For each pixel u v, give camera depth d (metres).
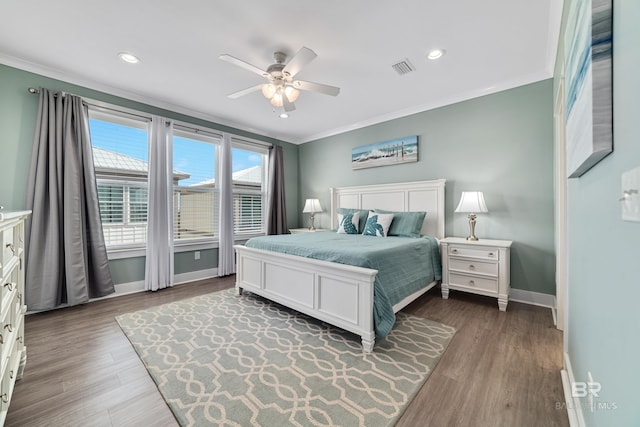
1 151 2.51
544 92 2.79
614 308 0.78
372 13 1.93
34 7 1.87
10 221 1.28
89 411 1.37
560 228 2.24
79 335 2.18
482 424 1.27
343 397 1.46
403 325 2.36
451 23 2.04
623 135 0.68
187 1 1.82
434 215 3.51
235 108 3.74
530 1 1.81
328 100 3.47
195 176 3.98
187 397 1.47
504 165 3.04
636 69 0.59
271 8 1.89
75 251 2.77
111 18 1.99
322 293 2.25
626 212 0.66
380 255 2.18
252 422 1.29
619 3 0.69
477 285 2.82
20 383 1.58
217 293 3.28
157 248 3.42
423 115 3.68
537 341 2.05
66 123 2.76
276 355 1.88
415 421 1.29
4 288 1.24
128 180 3.31
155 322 2.42
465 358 1.83
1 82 2.51
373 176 4.26
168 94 3.28
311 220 4.89
